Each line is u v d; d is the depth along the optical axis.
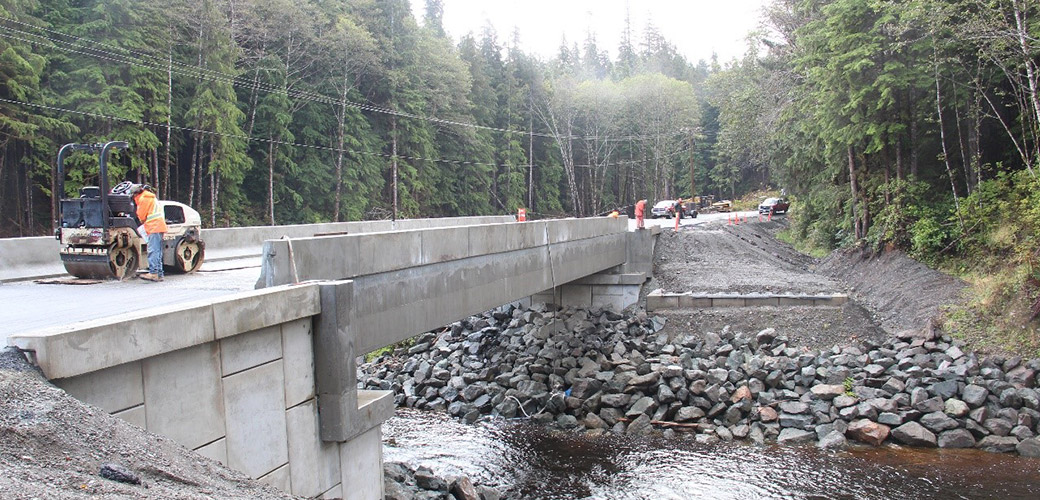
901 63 23.02
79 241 12.05
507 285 16.30
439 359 22.62
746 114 39.47
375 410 9.82
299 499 5.83
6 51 29.38
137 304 9.79
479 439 16.48
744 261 29.72
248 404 7.72
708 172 96.44
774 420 16.62
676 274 26.91
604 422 17.59
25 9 32.34
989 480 13.20
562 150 71.81
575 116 76.75
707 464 14.51
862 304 22.44
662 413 17.52
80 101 33.12
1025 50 18.94
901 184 24.72
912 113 24.47
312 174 47.41
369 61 51.94
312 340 8.91
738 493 12.86
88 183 33.62
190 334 6.80
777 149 36.47
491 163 66.06
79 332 5.73
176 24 38.44
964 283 20.70
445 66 61.41
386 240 11.26
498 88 71.88
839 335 20.42
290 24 47.50
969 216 22.41
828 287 24.36
